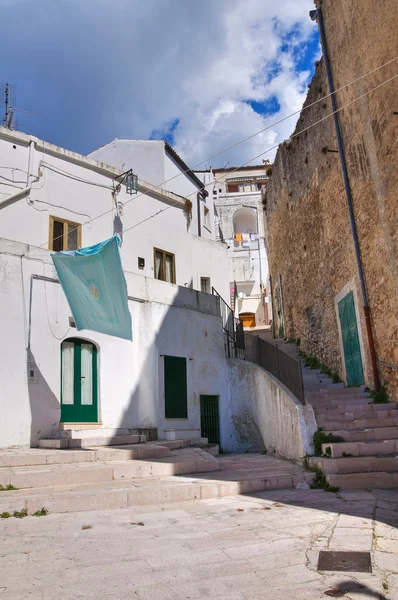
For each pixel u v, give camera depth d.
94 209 15.80
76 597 3.73
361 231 12.15
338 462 8.20
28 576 4.16
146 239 17.41
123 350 13.49
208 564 4.39
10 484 7.31
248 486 7.85
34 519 6.07
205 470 9.30
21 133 14.29
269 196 23.05
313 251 16.20
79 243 15.16
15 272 11.27
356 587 3.80
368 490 7.59
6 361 10.74
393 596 3.63
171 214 18.77
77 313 11.71
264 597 3.67
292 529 5.49
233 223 45.12
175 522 5.92
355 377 12.79
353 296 12.77
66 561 4.52
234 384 15.61
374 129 11.09
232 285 37.06
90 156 22.00
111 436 12.26
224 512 6.43
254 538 5.16
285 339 20.19
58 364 11.78
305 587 3.84
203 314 15.80
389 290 10.72
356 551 4.63
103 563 4.45
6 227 13.57
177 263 18.58
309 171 16.33
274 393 12.02
